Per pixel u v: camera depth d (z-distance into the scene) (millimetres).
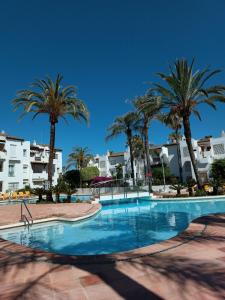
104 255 6273
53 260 6086
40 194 24844
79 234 11328
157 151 59094
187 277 4641
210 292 4012
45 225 13133
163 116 32969
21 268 5574
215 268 5031
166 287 4285
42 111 26422
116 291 4242
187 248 6613
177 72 26172
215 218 11477
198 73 25531
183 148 53969
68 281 4758
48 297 4105
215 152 51219
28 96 25156
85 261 5883
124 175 61969
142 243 9742
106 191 28375
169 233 11383
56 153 57000
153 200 25594
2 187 44125
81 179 53344
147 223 14008
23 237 10789
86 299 4000
